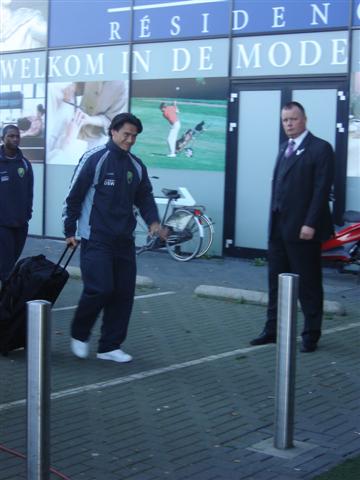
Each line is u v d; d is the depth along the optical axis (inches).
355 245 422.0
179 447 190.7
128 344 291.3
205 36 502.3
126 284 263.6
